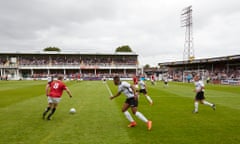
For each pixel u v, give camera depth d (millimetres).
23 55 70000
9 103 13617
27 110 11086
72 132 6969
